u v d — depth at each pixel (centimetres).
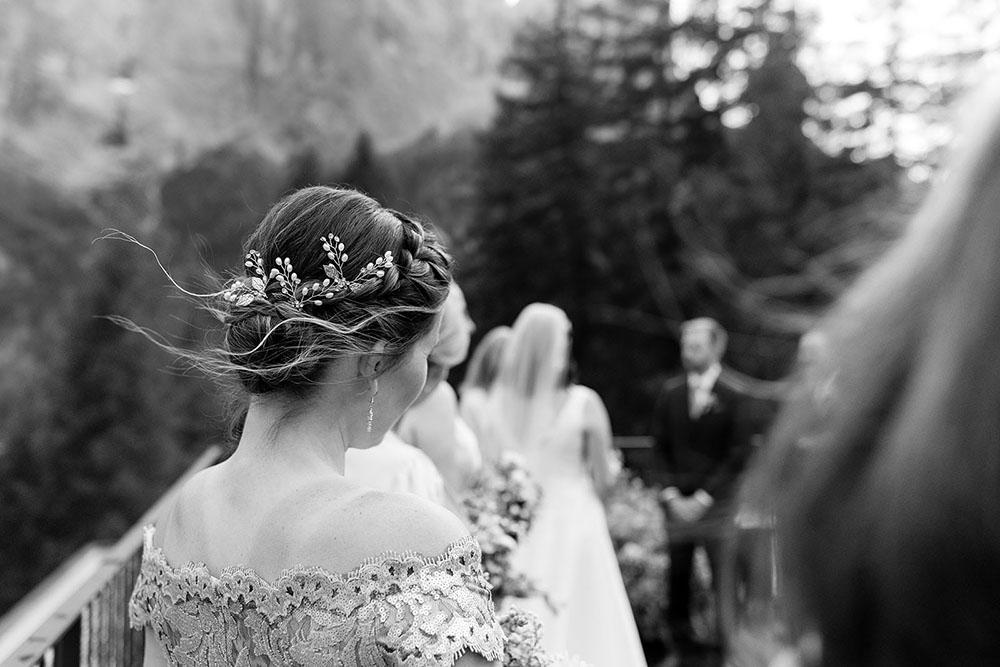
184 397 1884
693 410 634
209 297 155
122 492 1839
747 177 1332
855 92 1134
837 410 55
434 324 153
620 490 718
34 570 1802
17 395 2027
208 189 2847
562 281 2420
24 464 1816
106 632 303
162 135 2869
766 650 59
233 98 3050
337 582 128
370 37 3195
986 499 49
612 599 493
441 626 124
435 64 3247
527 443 548
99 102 2808
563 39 2700
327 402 147
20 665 203
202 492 149
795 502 55
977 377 50
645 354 2220
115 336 1853
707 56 2377
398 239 150
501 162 2633
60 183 2552
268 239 149
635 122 2462
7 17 2717
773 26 2183
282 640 130
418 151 3059
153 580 149
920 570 50
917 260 55
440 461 334
